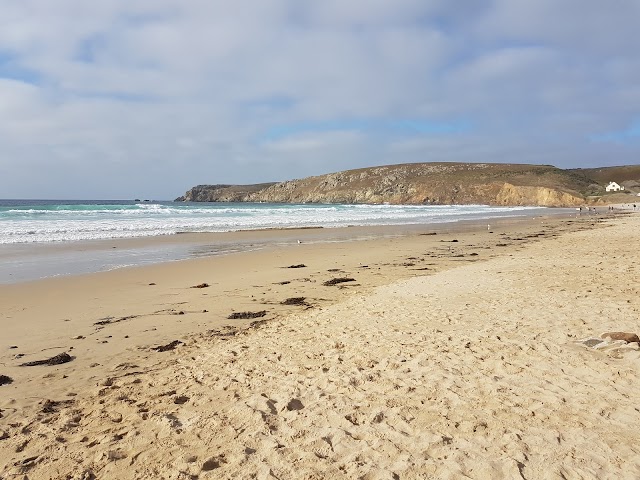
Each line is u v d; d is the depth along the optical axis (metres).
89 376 5.96
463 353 6.09
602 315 7.52
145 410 4.86
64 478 3.63
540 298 9.01
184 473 3.62
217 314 9.34
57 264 15.72
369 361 6.02
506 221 42.75
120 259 17.12
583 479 3.33
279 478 3.50
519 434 4.00
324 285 12.31
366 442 3.99
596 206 96.94
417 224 38.50
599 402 4.51
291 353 6.56
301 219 43.91
